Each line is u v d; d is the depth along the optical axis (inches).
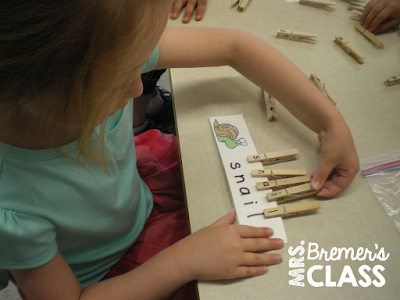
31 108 12.2
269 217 20.0
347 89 28.4
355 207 20.6
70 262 23.3
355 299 16.5
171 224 28.7
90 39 10.4
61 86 11.2
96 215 21.1
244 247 18.1
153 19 11.7
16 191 16.0
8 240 15.4
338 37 32.5
